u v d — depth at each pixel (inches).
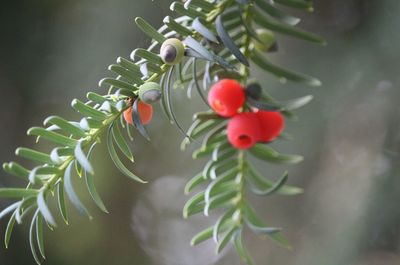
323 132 20.1
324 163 20.6
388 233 19.9
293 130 20.1
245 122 14.6
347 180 20.4
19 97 21.5
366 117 19.9
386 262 19.9
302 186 21.1
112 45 20.5
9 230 13.4
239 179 15.7
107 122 13.6
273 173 21.1
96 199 13.7
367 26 19.5
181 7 14.1
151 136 23.4
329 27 19.9
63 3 20.9
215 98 14.6
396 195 19.8
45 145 23.0
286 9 20.3
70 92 20.9
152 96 13.4
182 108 21.4
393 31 19.1
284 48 20.2
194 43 13.5
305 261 21.0
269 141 15.0
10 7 20.9
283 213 22.2
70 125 13.6
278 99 20.1
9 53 21.1
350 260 20.1
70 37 20.8
